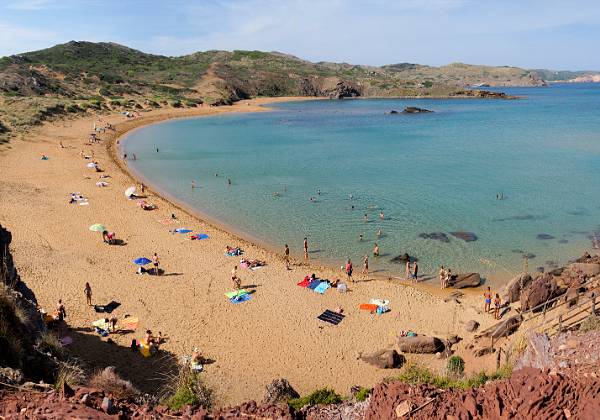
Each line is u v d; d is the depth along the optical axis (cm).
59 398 873
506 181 5344
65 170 5588
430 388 908
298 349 2230
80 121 9488
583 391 790
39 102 9744
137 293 2723
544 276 2423
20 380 960
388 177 5659
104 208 4303
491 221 4038
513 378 856
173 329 2352
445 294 2834
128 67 19925
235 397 1816
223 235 3784
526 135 8925
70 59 18925
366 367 2089
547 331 1639
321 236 3794
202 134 9531
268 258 3338
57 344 1462
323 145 8144
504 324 2130
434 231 3844
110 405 873
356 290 2866
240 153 7406
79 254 3244
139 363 2025
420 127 10569
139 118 11250
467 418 795
